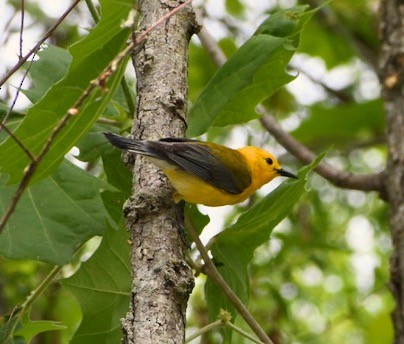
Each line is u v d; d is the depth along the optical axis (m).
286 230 20.06
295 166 20.14
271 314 16.42
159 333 7.15
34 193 10.29
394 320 13.28
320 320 21.55
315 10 10.03
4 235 9.84
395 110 14.07
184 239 8.01
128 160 8.95
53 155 8.84
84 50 8.20
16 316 10.09
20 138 8.30
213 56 15.83
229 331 10.74
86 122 8.68
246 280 10.64
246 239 10.48
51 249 9.90
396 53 14.17
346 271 22.28
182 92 8.38
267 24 10.17
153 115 8.28
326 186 20.64
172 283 7.39
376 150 23.19
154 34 8.42
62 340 18.27
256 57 9.62
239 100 10.11
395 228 13.59
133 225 7.92
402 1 14.23
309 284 22.22
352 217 21.89
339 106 20.36
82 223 10.17
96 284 10.12
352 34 22.06
